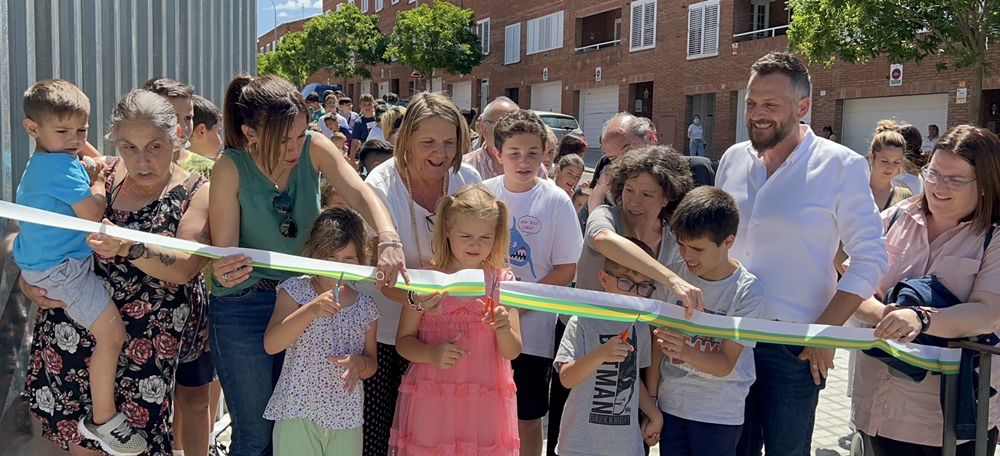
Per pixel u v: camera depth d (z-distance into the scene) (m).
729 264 2.83
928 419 2.86
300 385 2.67
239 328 2.68
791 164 2.96
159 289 2.74
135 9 3.90
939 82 15.15
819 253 2.95
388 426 3.14
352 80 46.97
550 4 27.88
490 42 32.44
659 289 2.99
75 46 3.30
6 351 2.98
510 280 2.81
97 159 2.94
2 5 2.85
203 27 4.99
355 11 37.44
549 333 3.38
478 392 2.74
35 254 2.54
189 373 3.25
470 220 2.74
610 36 26.91
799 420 2.96
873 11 11.38
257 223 2.67
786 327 2.67
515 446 2.82
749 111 2.94
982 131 2.76
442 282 2.66
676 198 3.00
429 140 2.97
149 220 2.71
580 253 3.26
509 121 3.43
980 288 2.74
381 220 2.58
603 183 4.51
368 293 3.06
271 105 2.53
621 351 2.64
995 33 11.02
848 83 17.23
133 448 2.70
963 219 2.84
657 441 2.94
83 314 2.57
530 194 3.45
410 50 30.58
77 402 2.70
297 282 2.69
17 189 2.84
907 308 2.64
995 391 2.84
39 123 2.58
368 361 2.78
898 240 3.05
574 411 2.89
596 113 26.16
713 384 2.79
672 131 22.25
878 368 3.02
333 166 2.75
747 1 20.00
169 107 2.68
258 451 2.75
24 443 3.11
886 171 5.02
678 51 21.83
